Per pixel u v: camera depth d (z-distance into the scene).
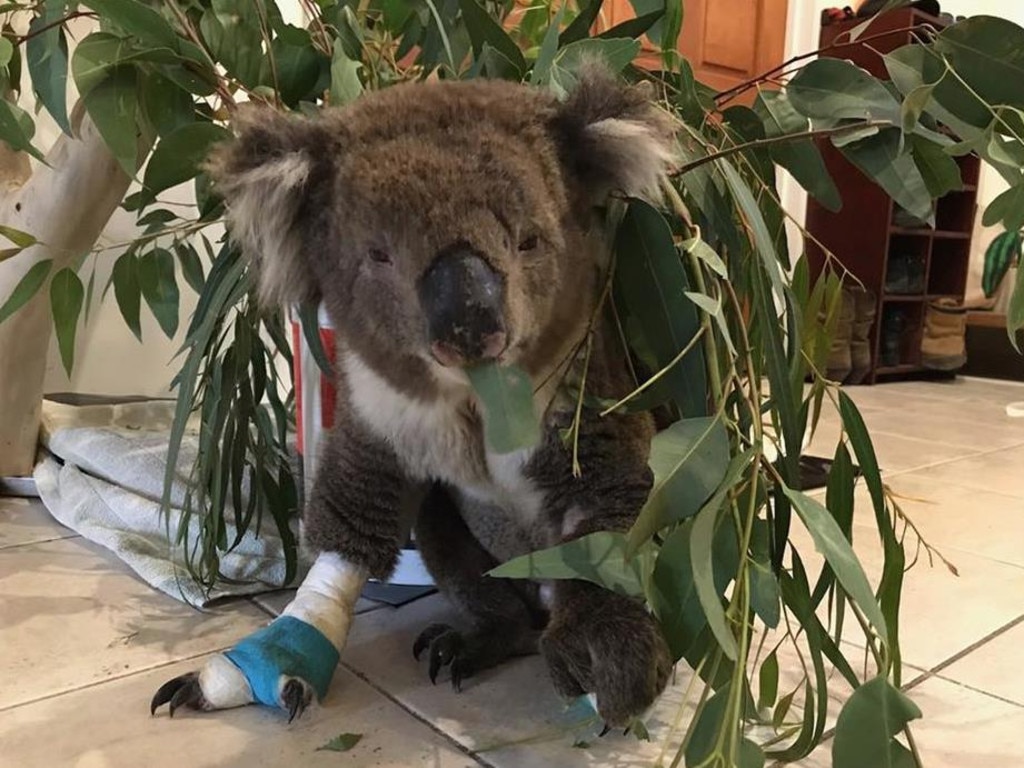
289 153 1.00
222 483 1.52
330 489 1.25
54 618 1.46
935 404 4.06
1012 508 2.26
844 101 1.24
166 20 1.34
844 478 1.12
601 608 1.01
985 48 1.17
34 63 1.52
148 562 1.65
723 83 4.55
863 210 4.67
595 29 1.96
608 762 1.07
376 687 1.26
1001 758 1.10
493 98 1.05
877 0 4.52
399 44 1.66
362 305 1.01
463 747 1.10
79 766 1.04
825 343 1.37
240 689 1.16
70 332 1.58
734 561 0.92
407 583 1.60
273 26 1.54
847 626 1.52
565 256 1.03
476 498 1.30
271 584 1.61
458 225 0.91
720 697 0.84
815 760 1.08
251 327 1.52
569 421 1.10
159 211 1.75
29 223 1.95
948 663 1.37
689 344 0.98
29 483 2.14
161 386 2.84
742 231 1.24
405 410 1.15
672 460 0.86
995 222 1.05
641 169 1.04
